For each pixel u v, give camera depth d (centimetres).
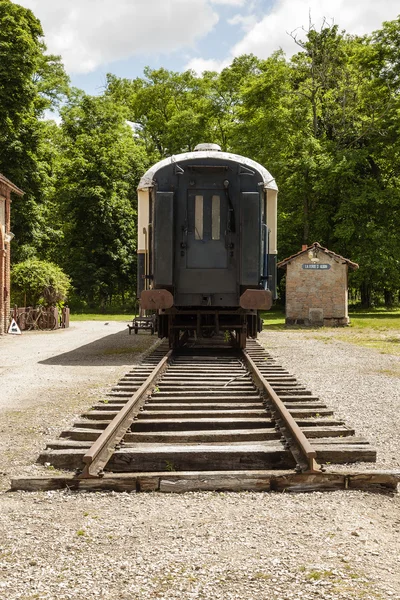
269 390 817
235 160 1369
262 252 1361
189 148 5162
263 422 706
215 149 1603
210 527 424
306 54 4525
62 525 431
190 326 1466
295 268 2970
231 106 5209
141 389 841
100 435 615
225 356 1408
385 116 4147
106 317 4303
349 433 668
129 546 392
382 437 678
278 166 4266
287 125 4338
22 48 3441
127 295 5847
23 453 624
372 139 4294
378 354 1627
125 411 691
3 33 3391
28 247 3641
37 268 3023
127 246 5191
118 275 5238
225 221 1357
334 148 4278
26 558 374
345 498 487
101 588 335
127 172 5331
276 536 406
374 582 338
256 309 1413
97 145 5028
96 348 1830
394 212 4262
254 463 570
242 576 347
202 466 570
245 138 4500
